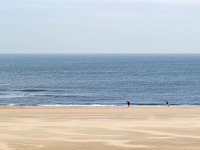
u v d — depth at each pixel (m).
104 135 32.91
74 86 115.56
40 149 28.17
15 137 31.98
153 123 38.38
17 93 91.75
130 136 32.53
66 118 41.44
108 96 89.69
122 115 43.59
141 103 74.38
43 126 36.72
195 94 95.81
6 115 43.31
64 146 29.09
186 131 34.53
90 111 46.94
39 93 93.06
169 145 29.55
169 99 84.31
